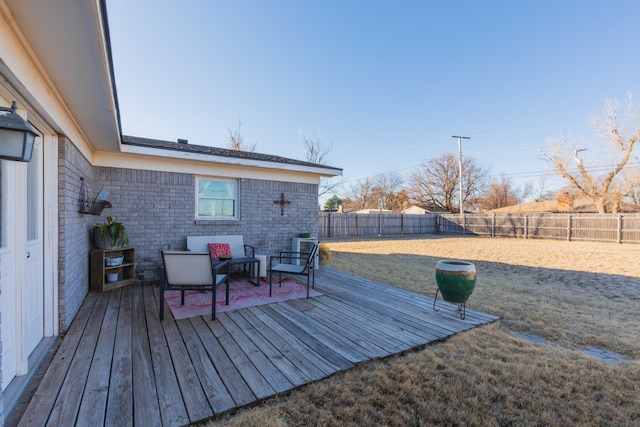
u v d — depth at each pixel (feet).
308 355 9.09
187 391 7.10
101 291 15.55
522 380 8.16
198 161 19.33
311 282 19.02
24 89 6.75
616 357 9.78
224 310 13.12
